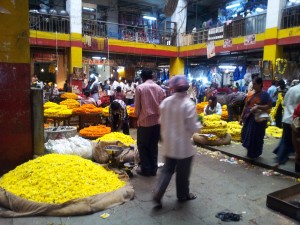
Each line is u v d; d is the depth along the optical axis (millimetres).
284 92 8273
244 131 5344
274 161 5113
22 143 4465
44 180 3422
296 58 12961
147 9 23078
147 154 4504
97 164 4461
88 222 3027
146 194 3783
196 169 4867
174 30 19016
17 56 4312
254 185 4164
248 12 16359
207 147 6305
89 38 15398
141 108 4359
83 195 3303
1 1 4113
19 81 4363
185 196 3566
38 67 18625
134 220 3098
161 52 18078
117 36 19469
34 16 14242
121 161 4617
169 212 3295
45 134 5586
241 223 3076
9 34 4223
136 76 20109
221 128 6387
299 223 3084
